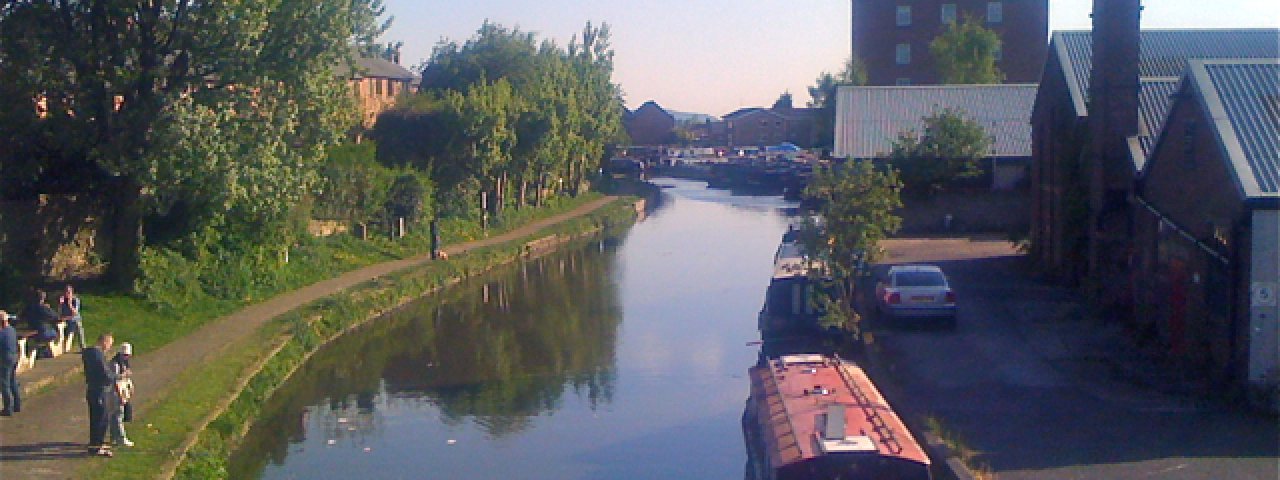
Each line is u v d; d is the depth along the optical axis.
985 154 48.44
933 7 85.25
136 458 16.62
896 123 54.19
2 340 18.53
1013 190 47.81
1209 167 19.78
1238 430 16.92
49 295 27.69
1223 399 18.55
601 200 80.50
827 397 15.46
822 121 84.50
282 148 29.33
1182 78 21.20
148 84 27.92
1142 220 24.47
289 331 28.06
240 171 27.86
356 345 30.22
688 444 20.47
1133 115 27.00
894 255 39.88
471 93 55.66
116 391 16.98
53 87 27.28
